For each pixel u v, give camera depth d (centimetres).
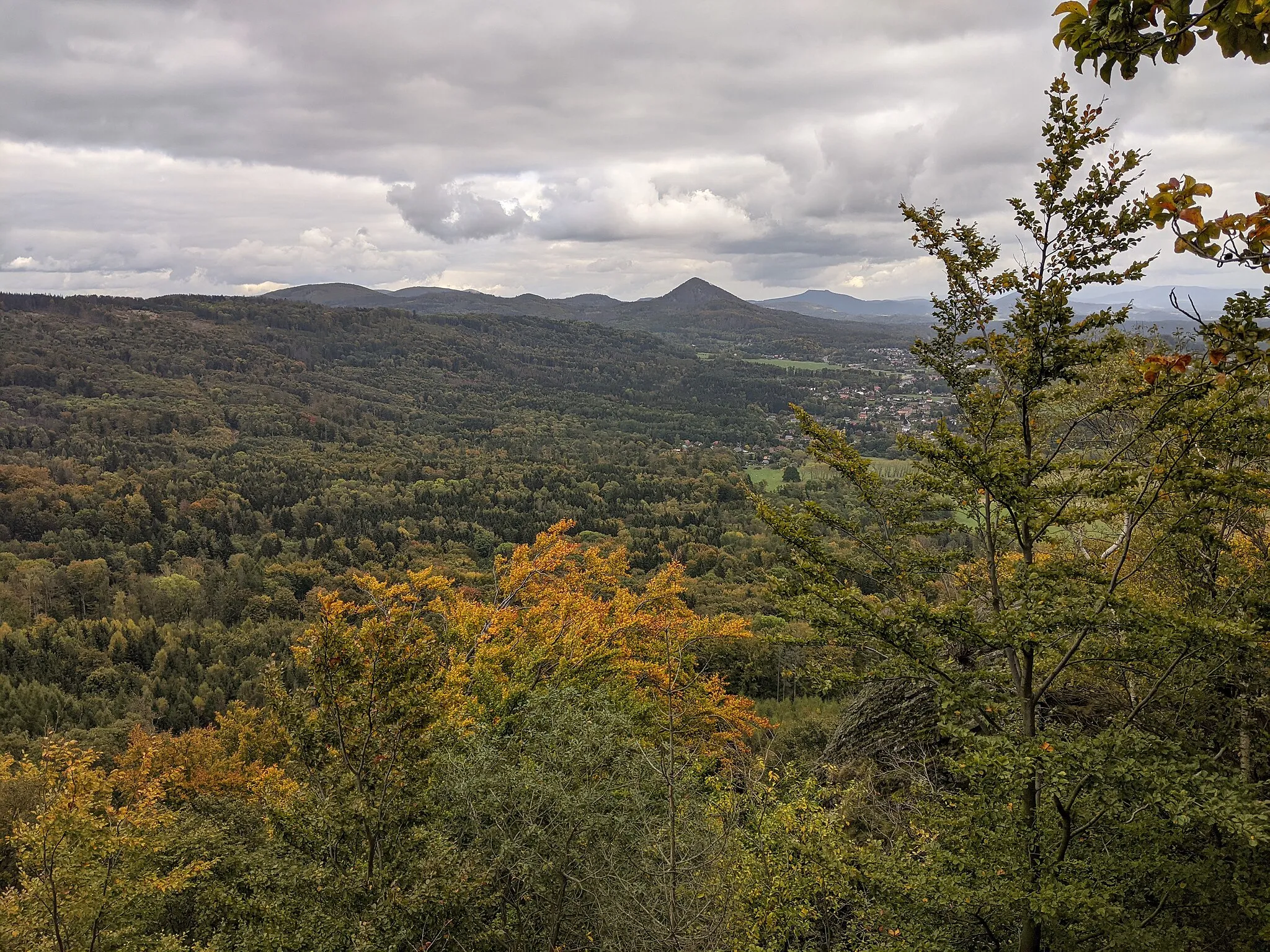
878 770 1293
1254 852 574
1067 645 650
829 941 848
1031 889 576
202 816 1630
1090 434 920
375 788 866
